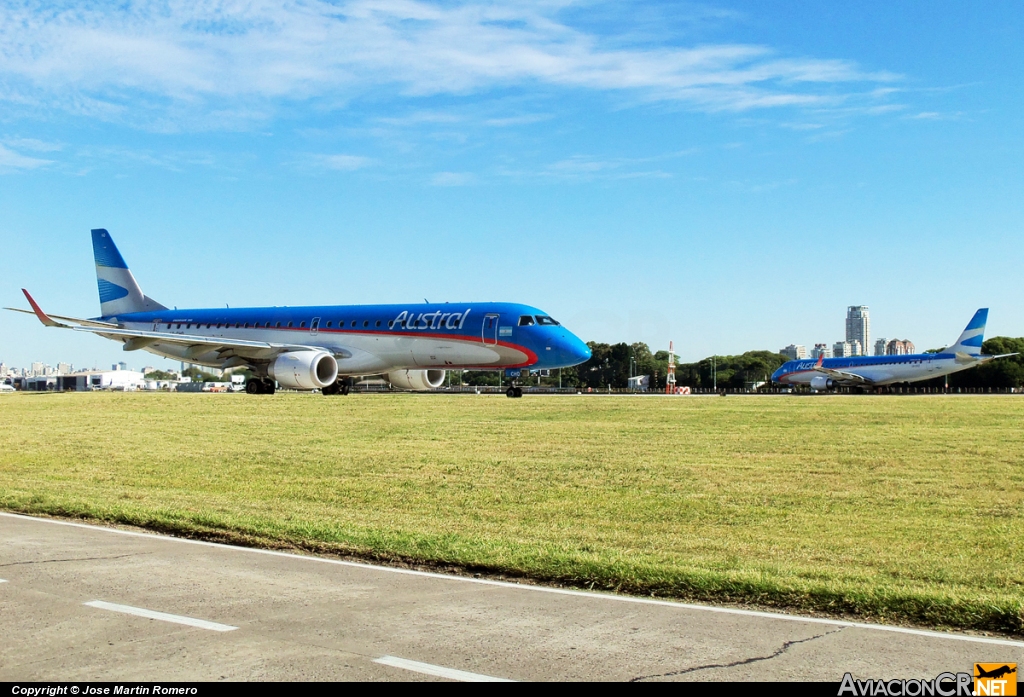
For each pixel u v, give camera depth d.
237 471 18.48
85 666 6.15
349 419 31.58
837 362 93.38
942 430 27.94
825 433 26.56
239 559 10.09
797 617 7.76
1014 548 11.05
